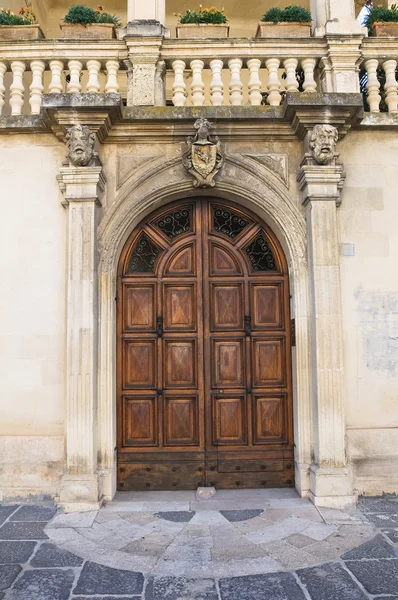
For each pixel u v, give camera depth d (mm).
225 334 5953
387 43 5949
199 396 5875
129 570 3854
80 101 5254
